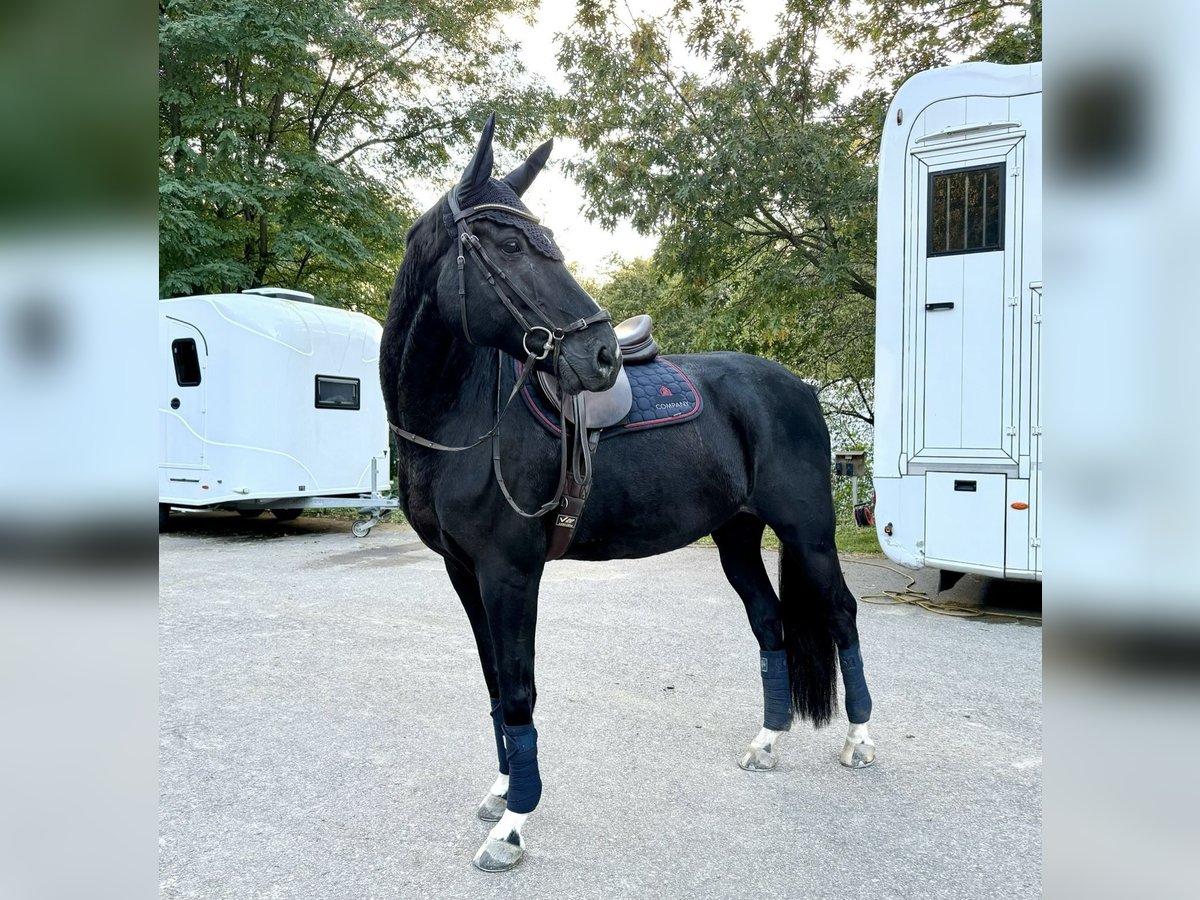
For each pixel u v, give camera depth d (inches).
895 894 81.8
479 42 534.0
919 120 200.7
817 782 108.7
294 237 435.5
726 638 184.5
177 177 422.3
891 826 96.3
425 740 123.2
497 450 88.1
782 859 88.7
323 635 184.5
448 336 89.0
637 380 108.0
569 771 112.3
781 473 113.7
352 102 513.3
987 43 313.6
